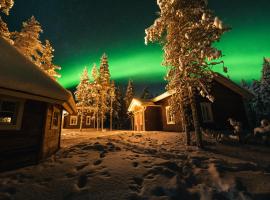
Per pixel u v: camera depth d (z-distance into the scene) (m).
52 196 4.20
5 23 12.66
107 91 37.50
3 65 5.08
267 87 32.66
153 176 5.18
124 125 51.31
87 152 7.99
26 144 6.25
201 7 9.10
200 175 5.29
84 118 42.97
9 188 4.44
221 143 10.27
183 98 10.31
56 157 7.55
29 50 17.36
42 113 7.05
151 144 10.16
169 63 10.49
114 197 4.13
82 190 4.42
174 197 4.23
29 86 5.45
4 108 6.34
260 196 4.07
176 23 9.77
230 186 4.51
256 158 6.93
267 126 10.34
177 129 17.53
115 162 6.34
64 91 7.44
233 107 17.17
